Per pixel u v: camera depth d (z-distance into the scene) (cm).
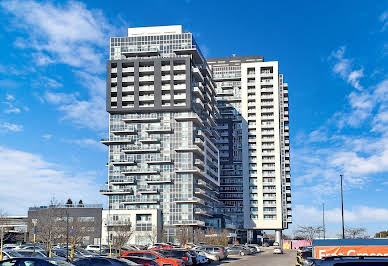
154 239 11475
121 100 13412
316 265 1376
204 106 14525
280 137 18362
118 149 13688
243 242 17775
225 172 17638
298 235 13825
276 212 17075
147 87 13400
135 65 13438
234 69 18400
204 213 13825
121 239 6706
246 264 5281
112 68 13575
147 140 13475
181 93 13350
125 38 13912
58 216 8231
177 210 13225
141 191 13412
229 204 17462
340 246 2783
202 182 13900
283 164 18100
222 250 6475
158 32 14075
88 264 2617
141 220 12719
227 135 17775
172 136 13500
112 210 12738
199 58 14225
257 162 17450
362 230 11750
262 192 17262
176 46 13675
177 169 13388
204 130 14438
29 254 4647
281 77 18975
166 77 13350
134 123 13688
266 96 17725
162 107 13288
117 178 13562
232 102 18138
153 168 13512
